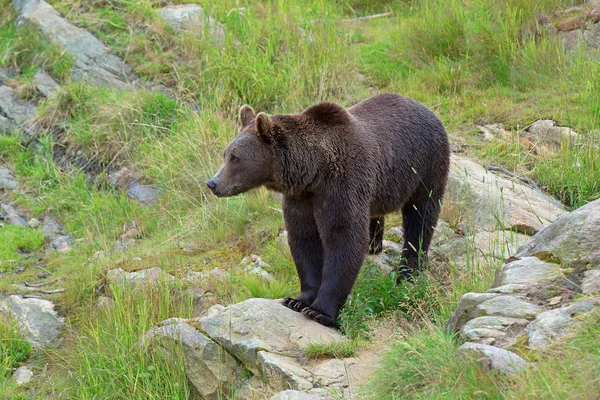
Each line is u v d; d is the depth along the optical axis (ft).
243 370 31.94
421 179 37.04
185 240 47.47
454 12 60.49
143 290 40.04
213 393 32.30
